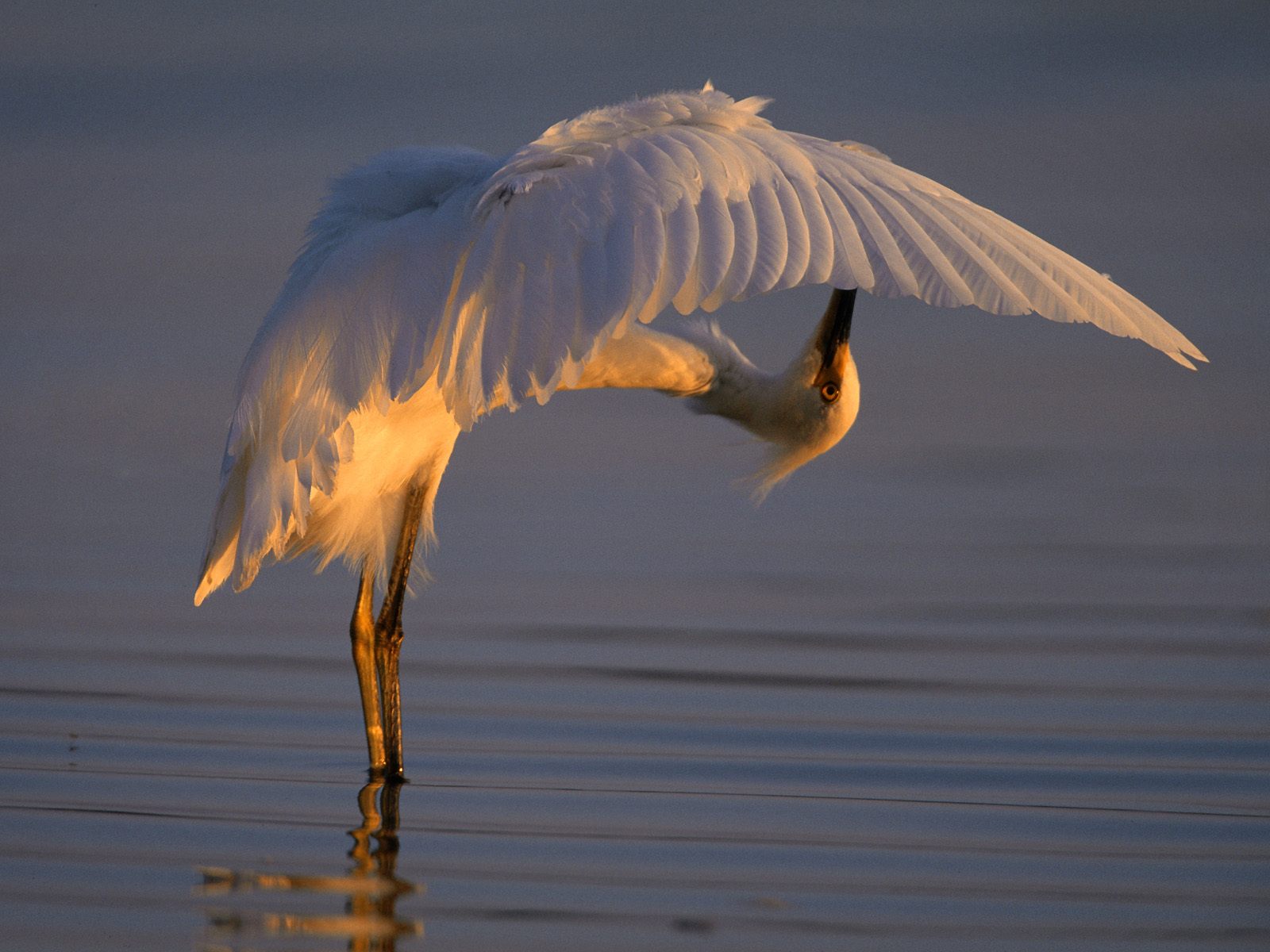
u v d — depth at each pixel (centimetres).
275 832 955
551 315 809
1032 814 998
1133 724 1193
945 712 1217
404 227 942
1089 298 891
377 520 1152
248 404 977
